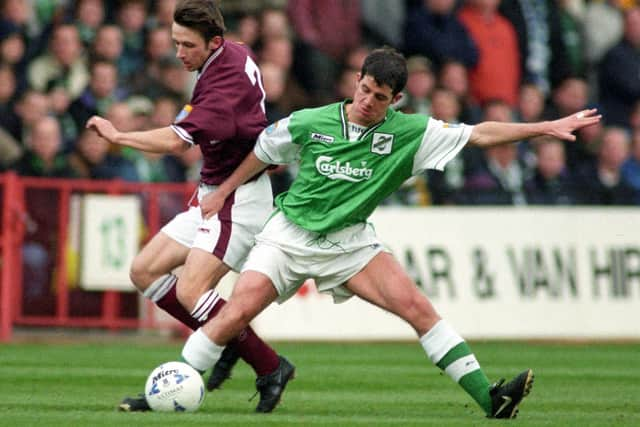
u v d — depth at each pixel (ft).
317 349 144.46
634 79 186.70
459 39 179.83
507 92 182.19
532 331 161.48
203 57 82.79
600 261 164.25
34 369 113.50
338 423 74.43
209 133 82.28
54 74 163.94
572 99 185.16
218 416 76.89
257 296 78.38
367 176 77.77
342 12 180.04
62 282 152.05
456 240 160.35
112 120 158.81
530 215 162.81
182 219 88.84
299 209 78.84
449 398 95.81
